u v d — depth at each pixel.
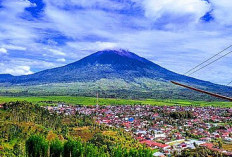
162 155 133.75
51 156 106.38
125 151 103.75
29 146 108.50
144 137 180.88
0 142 130.12
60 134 164.38
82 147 103.44
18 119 172.38
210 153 129.88
